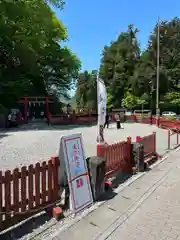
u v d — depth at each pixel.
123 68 61.34
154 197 7.15
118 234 5.16
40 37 34.06
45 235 5.04
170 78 57.91
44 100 36.41
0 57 33.78
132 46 63.38
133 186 8.05
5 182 4.96
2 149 12.79
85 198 6.37
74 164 6.23
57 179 6.04
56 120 30.30
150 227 5.45
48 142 15.30
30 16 31.20
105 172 7.71
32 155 11.60
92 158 7.00
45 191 5.79
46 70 40.56
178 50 61.19
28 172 5.39
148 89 57.12
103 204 6.57
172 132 22.28
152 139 12.12
